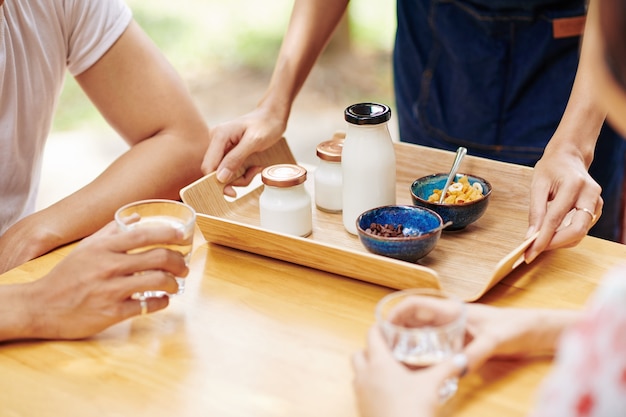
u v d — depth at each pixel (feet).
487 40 5.65
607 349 2.11
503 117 5.84
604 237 6.15
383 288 3.84
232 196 4.79
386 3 17.58
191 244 3.73
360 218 4.03
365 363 2.95
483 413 2.96
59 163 11.71
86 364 3.36
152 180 5.03
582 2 5.41
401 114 6.41
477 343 3.01
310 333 3.51
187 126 5.32
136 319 3.66
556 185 4.17
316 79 14.78
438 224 3.98
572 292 3.76
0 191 5.03
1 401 3.15
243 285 3.92
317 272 4.02
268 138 5.11
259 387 3.16
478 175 4.76
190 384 3.20
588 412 2.13
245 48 15.85
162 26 16.48
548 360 3.24
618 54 2.05
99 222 4.72
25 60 4.84
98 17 5.10
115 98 5.30
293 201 4.27
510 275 3.93
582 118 4.45
